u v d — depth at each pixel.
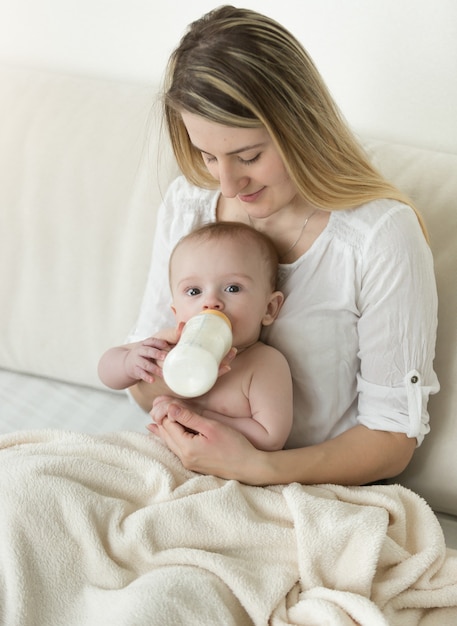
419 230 1.24
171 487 1.21
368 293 1.24
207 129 1.10
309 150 1.17
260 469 1.21
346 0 1.50
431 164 1.45
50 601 1.14
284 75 1.11
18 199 1.62
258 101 1.08
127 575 1.14
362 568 1.14
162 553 1.14
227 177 1.15
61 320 1.63
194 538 1.16
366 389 1.28
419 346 1.24
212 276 1.26
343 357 1.29
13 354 1.68
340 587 1.15
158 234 1.45
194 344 1.14
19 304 1.65
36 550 1.14
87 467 1.21
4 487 1.17
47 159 1.61
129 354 1.36
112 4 1.67
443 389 1.36
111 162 1.58
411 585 1.18
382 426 1.26
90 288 1.60
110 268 1.59
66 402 1.63
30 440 1.35
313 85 1.16
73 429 1.55
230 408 1.27
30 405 1.62
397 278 1.22
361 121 1.61
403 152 1.48
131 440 1.31
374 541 1.14
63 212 1.60
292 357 1.31
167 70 1.18
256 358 1.28
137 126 1.57
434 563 1.18
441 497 1.39
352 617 1.09
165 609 1.05
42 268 1.62
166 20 1.65
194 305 1.27
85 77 1.67
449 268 1.37
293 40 1.15
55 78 1.66
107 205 1.58
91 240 1.59
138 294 1.57
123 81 1.75
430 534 1.20
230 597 1.12
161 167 1.53
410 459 1.34
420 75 1.52
